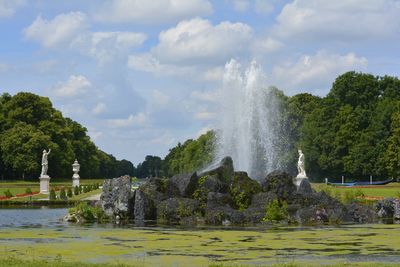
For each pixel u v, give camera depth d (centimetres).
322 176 12344
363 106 12356
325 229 3503
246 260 2248
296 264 2069
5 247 2645
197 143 15138
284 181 4434
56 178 14238
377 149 11119
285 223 3956
